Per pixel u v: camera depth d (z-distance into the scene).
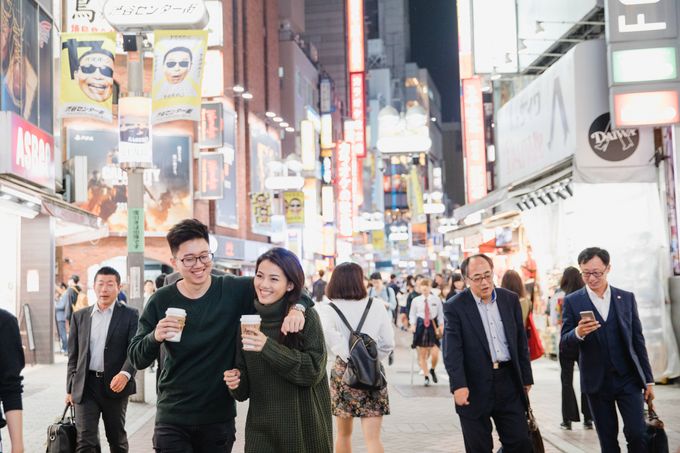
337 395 7.02
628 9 13.35
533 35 19.19
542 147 16.98
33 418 11.58
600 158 14.49
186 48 14.80
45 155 18.19
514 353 6.11
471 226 25.05
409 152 37.66
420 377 16.91
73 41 15.41
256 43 43.06
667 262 14.29
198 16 13.25
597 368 6.39
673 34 13.30
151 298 4.77
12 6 17.36
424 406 12.66
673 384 13.92
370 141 84.38
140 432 10.52
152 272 33.75
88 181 29.66
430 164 104.94
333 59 73.50
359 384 6.80
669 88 13.27
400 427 10.72
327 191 53.03
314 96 58.31
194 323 4.66
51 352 19.42
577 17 16.27
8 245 18.88
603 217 14.54
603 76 14.55
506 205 20.03
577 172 14.46
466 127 26.12
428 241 79.12
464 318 6.19
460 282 16.42
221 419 4.71
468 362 6.14
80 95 15.32
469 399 6.12
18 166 16.14
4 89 16.75
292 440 4.45
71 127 29.67
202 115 31.23
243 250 37.84
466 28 26.36
